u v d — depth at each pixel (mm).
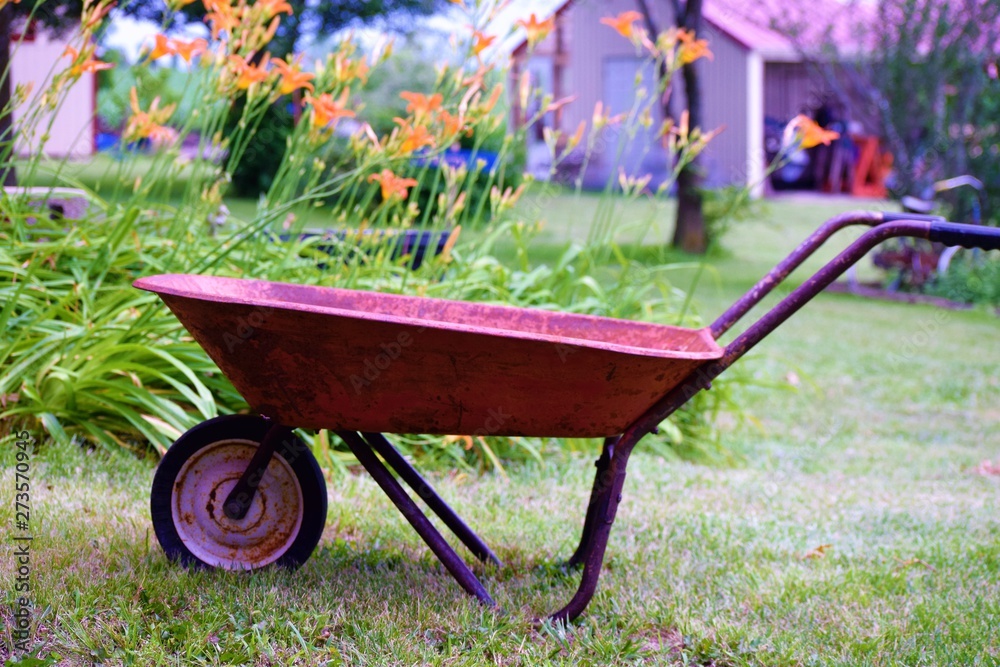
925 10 11578
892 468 4855
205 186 4109
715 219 13609
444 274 4648
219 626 2354
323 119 3598
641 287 5242
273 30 3855
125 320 3922
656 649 2496
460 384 2412
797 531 3621
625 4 20141
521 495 3898
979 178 12070
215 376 3971
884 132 12383
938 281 11922
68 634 2227
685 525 3576
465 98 3830
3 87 4586
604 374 2371
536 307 4727
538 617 2609
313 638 2369
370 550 3016
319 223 6934
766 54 19734
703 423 5129
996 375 7582
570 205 16656
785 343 8547
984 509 4090
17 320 3818
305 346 2361
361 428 2545
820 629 2639
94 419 3781
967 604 2881
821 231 2863
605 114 4535
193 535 2697
